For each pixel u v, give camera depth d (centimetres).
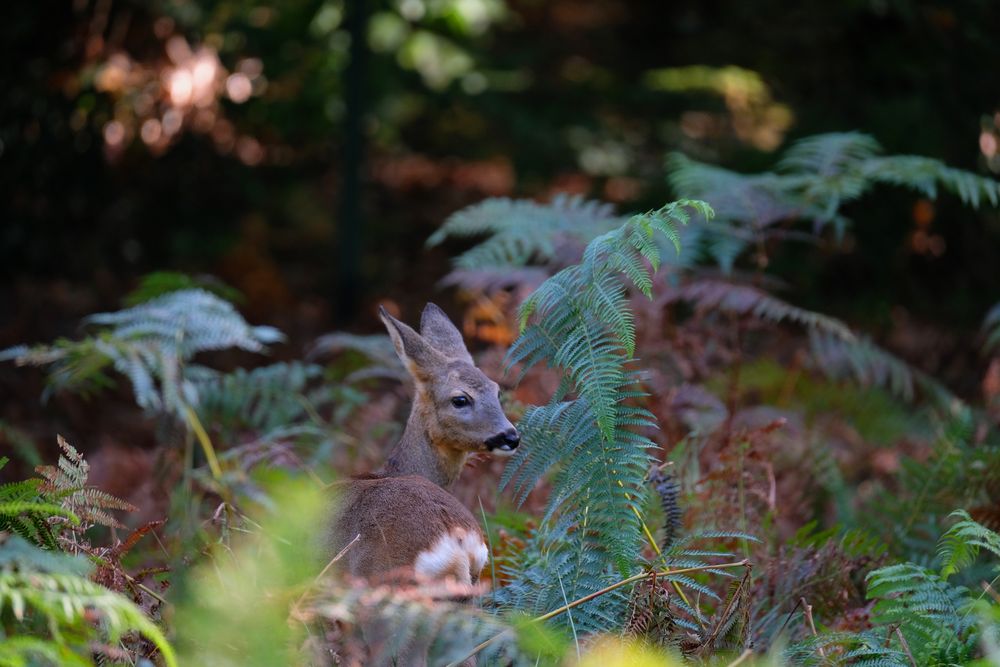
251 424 1042
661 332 1077
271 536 584
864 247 1692
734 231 1163
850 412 1184
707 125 2169
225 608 511
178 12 1897
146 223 2020
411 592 551
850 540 802
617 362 685
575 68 2389
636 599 631
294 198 2250
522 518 816
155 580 689
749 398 1226
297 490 601
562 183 2330
